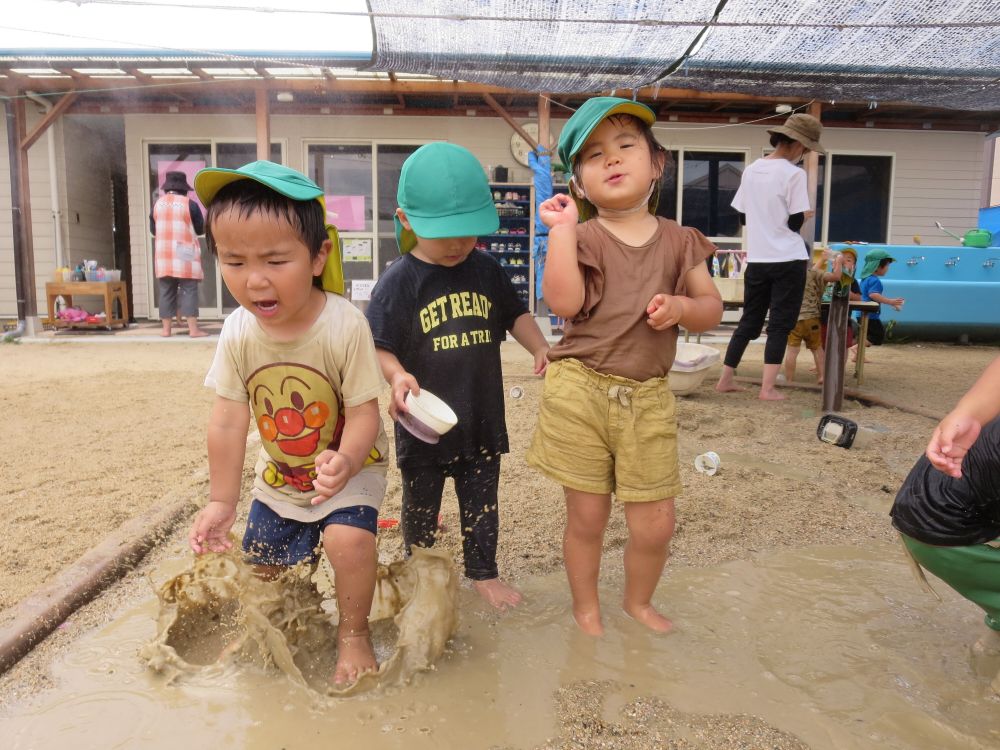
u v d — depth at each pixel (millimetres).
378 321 2400
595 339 2209
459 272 2502
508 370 7250
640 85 6586
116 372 7078
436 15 4930
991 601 2008
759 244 5664
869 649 2162
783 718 1828
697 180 11969
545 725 1799
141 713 1842
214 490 2158
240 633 2189
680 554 2848
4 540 2832
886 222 12305
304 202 1904
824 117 11875
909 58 5738
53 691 1938
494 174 11547
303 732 1771
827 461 4082
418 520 2549
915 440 4570
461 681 1986
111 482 3584
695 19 5195
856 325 7301
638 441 2162
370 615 2244
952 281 9938
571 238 2174
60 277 10922
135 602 2443
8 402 5535
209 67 8758
